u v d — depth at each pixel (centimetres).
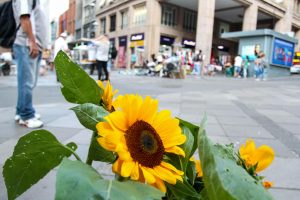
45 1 500
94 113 93
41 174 101
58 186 61
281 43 2883
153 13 3469
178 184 90
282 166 366
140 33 3638
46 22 508
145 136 83
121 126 81
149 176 78
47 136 96
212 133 530
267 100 1041
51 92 1022
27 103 509
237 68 2698
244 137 511
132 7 3800
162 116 90
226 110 786
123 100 86
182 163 95
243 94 1189
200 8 3141
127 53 3916
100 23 4578
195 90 1266
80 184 62
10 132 475
